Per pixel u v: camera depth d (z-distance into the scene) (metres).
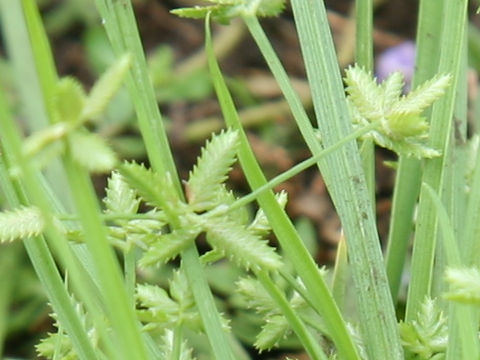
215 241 0.17
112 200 0.18
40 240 0.18
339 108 0.19
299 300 0.20
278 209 0.17
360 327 0.19
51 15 0.54
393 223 0.21
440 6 0.20
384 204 0.46
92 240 0.14
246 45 0.56
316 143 0.19
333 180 0.19
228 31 0.55
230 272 0.41
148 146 0.17
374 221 0.19
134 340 0.15
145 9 0.57
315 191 0.49
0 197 0.39
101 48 0.52
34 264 0.18
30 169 0.14
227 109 0.17
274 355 0.38
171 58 0.52
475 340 0.17
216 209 0.17
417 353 0.19
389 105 0.19
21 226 0.17
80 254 0.19
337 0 0.58
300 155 0.50
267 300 0.20
